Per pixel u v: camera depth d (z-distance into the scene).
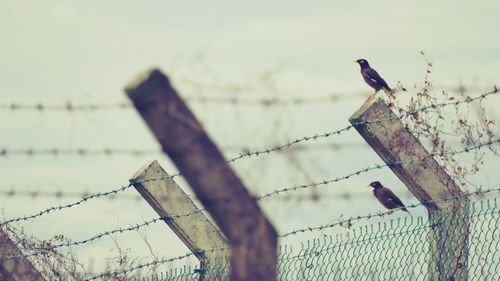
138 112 9.70
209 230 16.19
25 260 18.41
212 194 9.58
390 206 13.95
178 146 9.64
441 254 13.15
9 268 18.38
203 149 9.62
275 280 9.54
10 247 18.31
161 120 9.62
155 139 9.66
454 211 13.20
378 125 13.23
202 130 9.66
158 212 16.25
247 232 9.53
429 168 13.38
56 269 18.47
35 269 18.45
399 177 13.43
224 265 16.00
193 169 9.61
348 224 13.70
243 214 9.54
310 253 13.57
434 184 13.37
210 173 9.59
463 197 13.18
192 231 16.16
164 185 16.19
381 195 13.92
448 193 13.35
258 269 9.50
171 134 9.64
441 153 13.30
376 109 13.23
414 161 13.30
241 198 9.57
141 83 9.65
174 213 16.19
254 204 9.58
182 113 9.66
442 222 13.23
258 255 9.51
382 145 13.27
